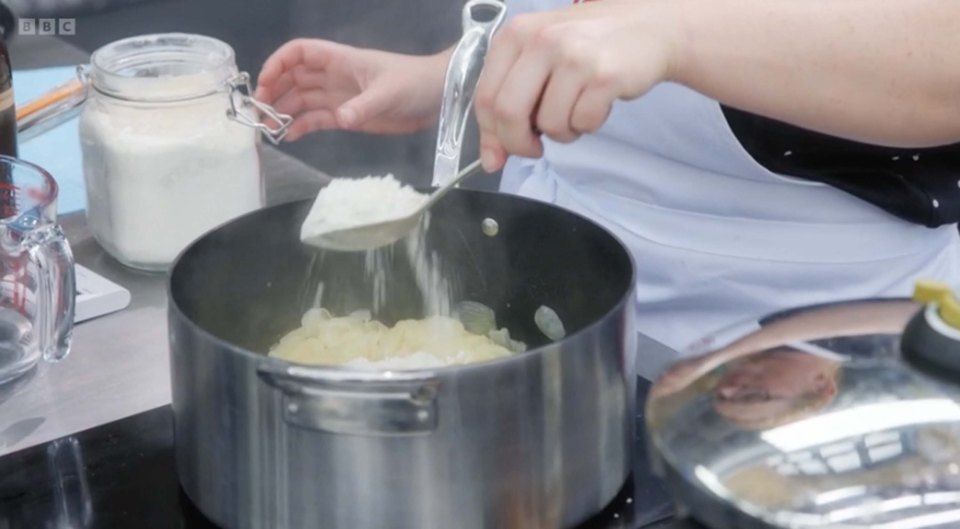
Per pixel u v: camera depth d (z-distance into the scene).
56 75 1.86
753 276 1.51
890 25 1.30
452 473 1.14
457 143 1.40
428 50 2.39
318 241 1.31
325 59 1.64
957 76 1.31
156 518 1.21
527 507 1.16
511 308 1.36
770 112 1.32
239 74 1.51
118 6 2.38
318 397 1.12
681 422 1.06
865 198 1.47
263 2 2.53
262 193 1.55
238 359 1.14
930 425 1.02
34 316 1.31
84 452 1.27
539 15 1.29
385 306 1.38
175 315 1.18
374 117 1.63
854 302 1.12
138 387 1.34
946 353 1.03
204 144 1.48
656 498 1.22
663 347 1.38
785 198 1.49
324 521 1.15
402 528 1.14
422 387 1.12
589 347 1.16
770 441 1.03
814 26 1.29
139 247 1.50
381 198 1.31
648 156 1.52
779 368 1.07
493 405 1.13
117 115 1.49
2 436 1.29
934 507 1.00
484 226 1.35
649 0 1.31
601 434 1.18
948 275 1.56
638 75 1.26
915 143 1.35
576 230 1.30
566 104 1.26
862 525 1.00
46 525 1.21
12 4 2.21
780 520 1.01
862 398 1.04
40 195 1.33
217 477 1.18
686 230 1.52
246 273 1.32
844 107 1.31
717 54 1.29
